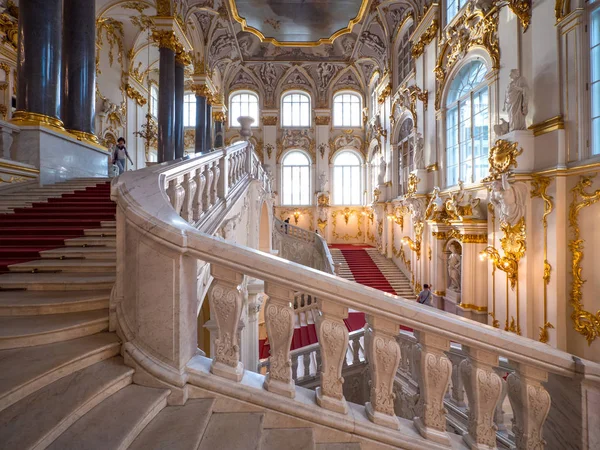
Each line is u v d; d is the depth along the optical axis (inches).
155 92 854.5
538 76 314.0
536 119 317.7
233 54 824.3
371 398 75.0
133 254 77.2
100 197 207.3
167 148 507.5
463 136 445.1
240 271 71.6
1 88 422.6
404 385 188.2
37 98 249.6
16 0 445.7
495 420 126.0
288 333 72.6
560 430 73.9
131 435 56.1
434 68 499.2
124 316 80.4
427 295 359.6
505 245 340.5
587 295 274.1
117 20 644.1
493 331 71.6
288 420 69.5
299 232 699.4
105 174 334.3
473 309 399.5
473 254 400.2
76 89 308.0
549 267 299.3
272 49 854.5
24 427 52.7
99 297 93.4
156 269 72.4
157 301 72.1
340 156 962.7
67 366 67.6
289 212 938.7
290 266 71.3
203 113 694.5
